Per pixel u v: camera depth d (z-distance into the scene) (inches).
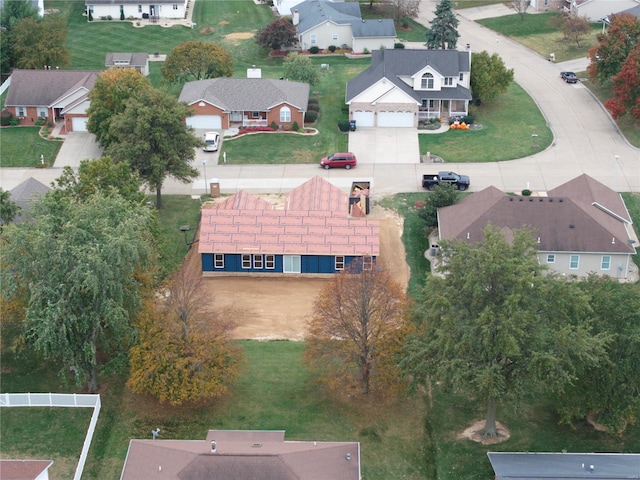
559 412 2556.6
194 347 2600.9
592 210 3462.1
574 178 3924.7
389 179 4128.9
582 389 2491.4
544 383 2449.6
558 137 4507.9
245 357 2898.6
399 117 4638.3
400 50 4805.6
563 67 5374.0
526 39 5821.9
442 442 2559.1
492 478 2420.0
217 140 4473.4
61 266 2581.2
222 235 3440.0
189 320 2652.6
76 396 2669.8
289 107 4601.4
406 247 3587.6
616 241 3316.9
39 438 2576.3
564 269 3351.4
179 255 3575.3
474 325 2411.4
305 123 4707.2
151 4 6245.1
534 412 2674.7
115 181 3353.8
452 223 3491.6
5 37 5246.1
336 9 5885.8
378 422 2635.3
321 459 2281.0
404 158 4325.8
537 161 4269.2
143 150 3762.3
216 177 4185.5
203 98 4581.7
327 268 3430.1
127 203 2861.7
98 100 4333.2
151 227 3152.1
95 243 2608.3
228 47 5802.2
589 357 2331.4
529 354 2412.6
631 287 2564.0
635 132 4520.2
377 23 5659.5
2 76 5354.3
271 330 3095.5
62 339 2568.9
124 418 2650.1
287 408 2687.0
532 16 6156.5
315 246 3408.0
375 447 2541.8
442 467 2469.2
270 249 3405.5
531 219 3383.4
